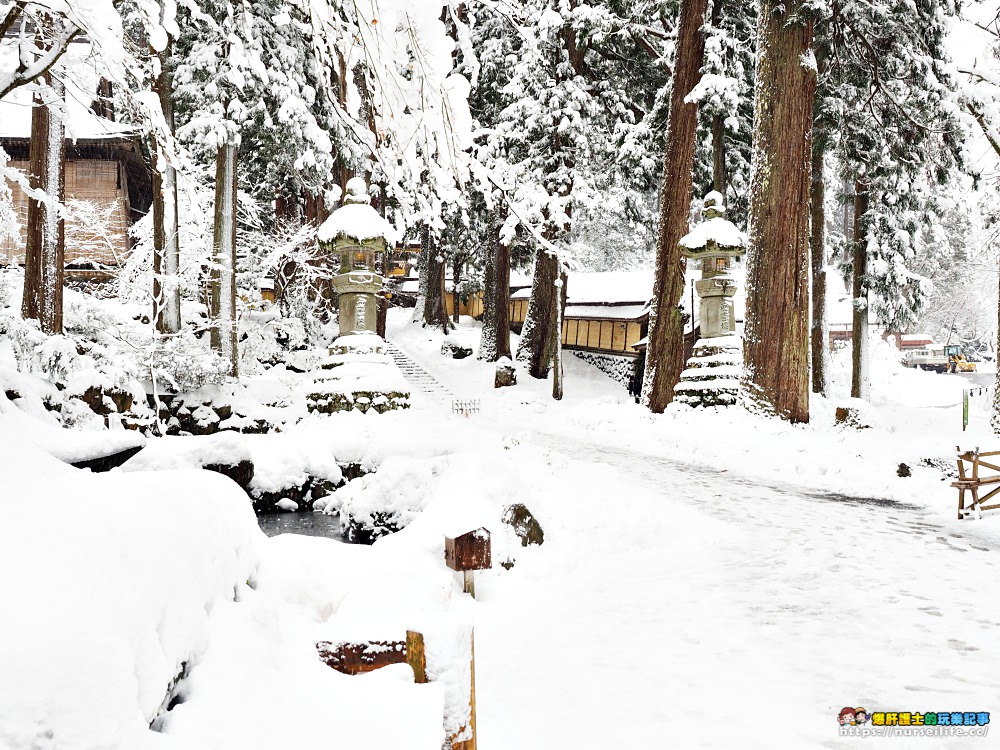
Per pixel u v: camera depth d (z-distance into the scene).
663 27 28.11
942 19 22.16
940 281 55.22
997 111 19.98
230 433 12.55
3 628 1.17
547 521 8.97
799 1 17.75
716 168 27.20
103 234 20.92
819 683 4.73
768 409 17.89
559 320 29.30
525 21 3.64
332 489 13.04
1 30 3.86
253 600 2.38
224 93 19.33
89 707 1.20
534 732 4.25
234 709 1.74
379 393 19.81
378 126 3.41
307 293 28.94
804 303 18.03
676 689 4.76
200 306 22.58
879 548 8.43
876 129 23.05
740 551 8.47
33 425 6.85
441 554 7.58
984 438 14.43
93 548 1.49
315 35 3.31
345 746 1.88
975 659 5.05
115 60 3.83
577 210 30.80
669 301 22.17
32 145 12.54
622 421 20.44
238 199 25.64
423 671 2.67
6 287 14.16
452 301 53.41
